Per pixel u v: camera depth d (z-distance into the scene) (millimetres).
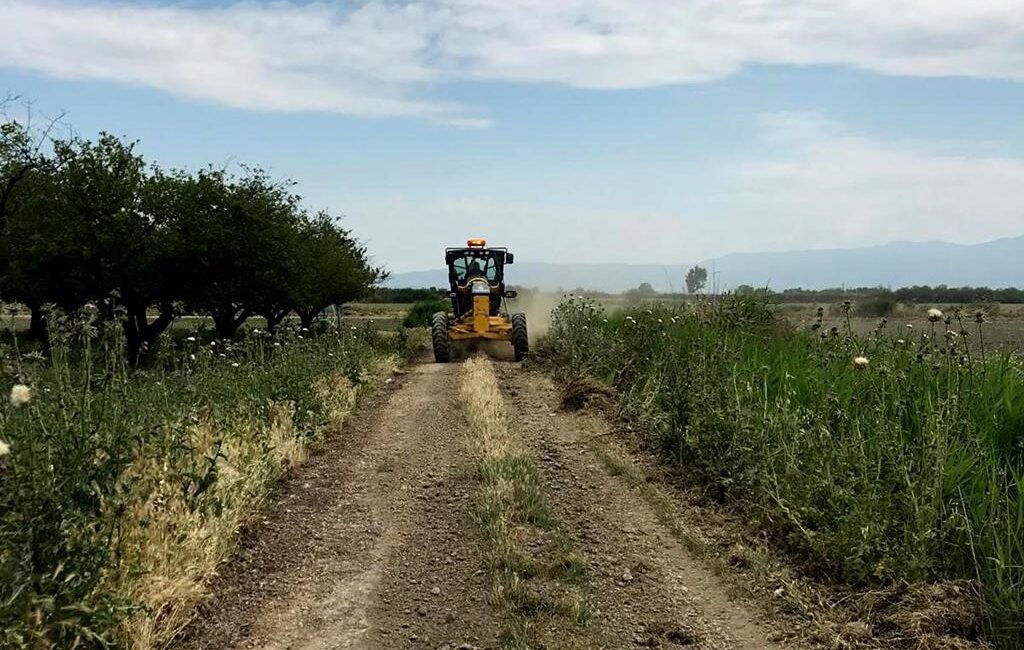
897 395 5941
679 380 7996
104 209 18250
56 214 17969
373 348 19031
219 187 20672
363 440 9305
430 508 6465
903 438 5383
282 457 7559
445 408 11398
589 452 8148
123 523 4422
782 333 10734
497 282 21734
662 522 5980
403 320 38969
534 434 9039
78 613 3432
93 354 5199
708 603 4602
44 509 3650
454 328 19250
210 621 4379
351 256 34250
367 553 5461
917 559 4418
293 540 5738
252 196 22203
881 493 4961
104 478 4203
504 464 7242
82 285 18328
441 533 5836
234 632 4254
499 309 22469
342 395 11102
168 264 19625
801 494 5355
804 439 5840
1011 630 3816
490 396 11492
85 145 18891
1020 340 8484
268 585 4910
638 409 9047
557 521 5902
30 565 3432
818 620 4277
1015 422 5461
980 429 5398
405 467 7879
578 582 4832
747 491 6051
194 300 20719
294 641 4156
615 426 9211
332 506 6594
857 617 4293
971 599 4086
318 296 30031
